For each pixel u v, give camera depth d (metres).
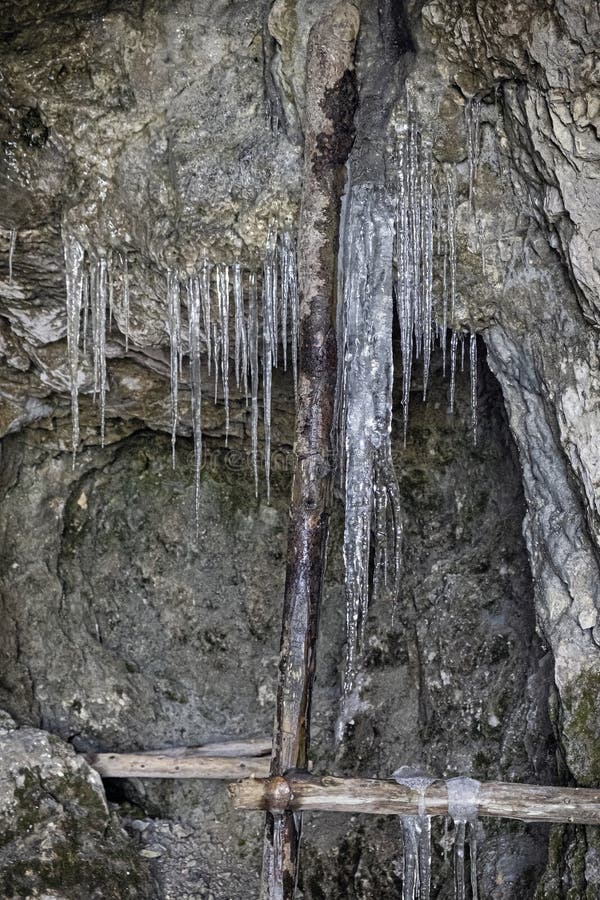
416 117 4.21
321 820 5.85
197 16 4.33
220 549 6.57
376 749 5.95
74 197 4.66
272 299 4.65
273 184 4.48
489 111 4.18
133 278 4.91
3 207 4.69
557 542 4.58
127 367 5.75
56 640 6.26
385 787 4.29
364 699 6.03
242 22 4.32
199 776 5.95
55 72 4.38
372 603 6.16
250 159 4.47
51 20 4.34
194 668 6.48
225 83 4.43
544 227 4.22
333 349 4.50
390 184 4.38
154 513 6.56
